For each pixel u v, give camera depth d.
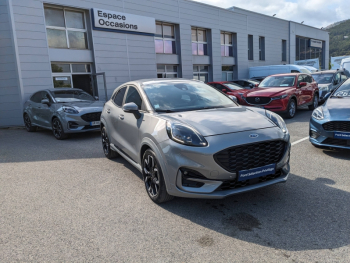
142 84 4.07
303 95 9.52
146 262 2.17
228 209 2.99
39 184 4.01
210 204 3.13
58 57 11.37
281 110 8.52
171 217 2.88
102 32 12.52
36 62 10.59
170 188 2.88
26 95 10.45
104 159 5.23
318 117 4.80
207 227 2.65
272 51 24.09
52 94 8.18
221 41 19.56
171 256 2.23
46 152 6.02
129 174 4.30
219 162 2.65
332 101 5.14
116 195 3.50
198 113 3.31
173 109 3.50
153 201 3.27
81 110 7.20
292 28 26.09
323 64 33.06
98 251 2.34
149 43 14.33
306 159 4.59
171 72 16.28
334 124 4.49
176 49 16.25
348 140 4.36
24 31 10.27
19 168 4.86
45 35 10.73
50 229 2.73
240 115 3.26
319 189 3.38
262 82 10.20
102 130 5.23
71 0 11.44
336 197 3.14
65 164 4.99
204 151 2.64
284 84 9.56
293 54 26.69
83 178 4.19
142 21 13.81
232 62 20.17
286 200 3.13
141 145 3.34
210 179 2.67
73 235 2.61
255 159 2.77
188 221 2.78
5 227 2.80
